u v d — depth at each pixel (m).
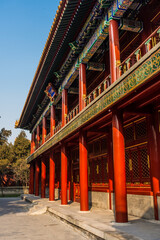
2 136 59.28
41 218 15.81
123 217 9.73
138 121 12.80
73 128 15.57
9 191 52.66
